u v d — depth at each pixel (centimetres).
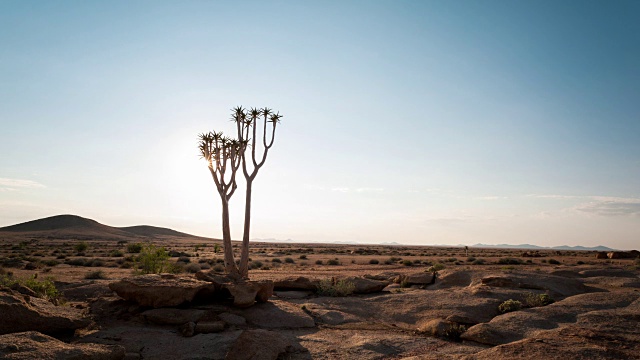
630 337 1437
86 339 1376
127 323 1622
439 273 3003
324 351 1391
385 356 1361
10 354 900
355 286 2489
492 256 8650
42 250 7631
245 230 2662
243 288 1908
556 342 1234
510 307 1944
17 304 1241
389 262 6022
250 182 2716
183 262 5288
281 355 1301
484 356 1154
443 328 1664
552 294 2295
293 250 11012
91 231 19125
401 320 1933
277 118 2823
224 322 1641
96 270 3947
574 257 7969
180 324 1614
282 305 1962
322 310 1995
